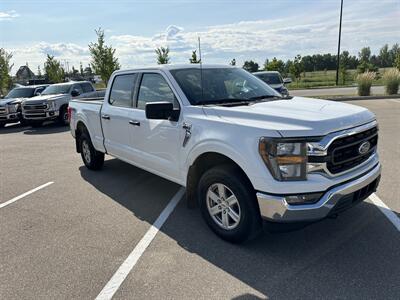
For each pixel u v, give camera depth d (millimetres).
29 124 15914
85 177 6504
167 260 3465
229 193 3627
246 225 3432
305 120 3115
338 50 31047
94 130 6301
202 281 3092
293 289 2920
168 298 2885
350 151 3291
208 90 4289
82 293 3002
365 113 3598
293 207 3061
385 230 3840
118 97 5520
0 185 6293
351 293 2830
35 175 6859
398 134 8703
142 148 4871
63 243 3918
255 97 4414
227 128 3436
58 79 39562
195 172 4012
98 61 26656
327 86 32094
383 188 5059
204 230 4090
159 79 4547
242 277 3123
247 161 3211
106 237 4020
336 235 3791
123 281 3146
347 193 3193
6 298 2982
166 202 5047
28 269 3416
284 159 3039
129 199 5234
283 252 3510
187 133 3912
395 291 2828
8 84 31125
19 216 4777
